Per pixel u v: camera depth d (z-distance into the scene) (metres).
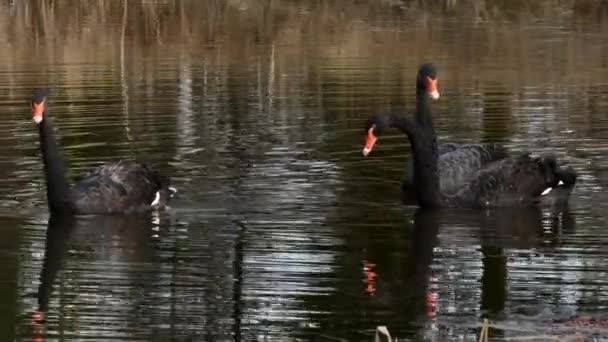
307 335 10.49
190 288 11.80
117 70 25.67
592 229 13.99
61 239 13.69
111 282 11.98
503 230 14.01
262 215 14.48
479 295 11.52
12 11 33.19
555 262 12.59
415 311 11.08
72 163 17.16
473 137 18.70
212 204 15.00
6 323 10.82
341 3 35.66
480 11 34.47
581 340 10.27
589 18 33.19
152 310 11.16
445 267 12.45
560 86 23.34
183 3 34.69
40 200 15.44
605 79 24.03
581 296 11.45
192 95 22.58
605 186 15.94
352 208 14.85
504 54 27.55
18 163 17.20
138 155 17.52
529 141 18.36
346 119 20.19
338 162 17.14
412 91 22.80
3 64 26.53
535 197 15.27
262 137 18.72
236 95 22.58
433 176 14.95
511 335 10.42
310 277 12.11
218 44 29.44
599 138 18.48
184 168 16.77
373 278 12.05
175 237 13.64
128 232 14.02
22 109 21.30
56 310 11.16
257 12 33.97
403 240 13.48
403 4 35.56
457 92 22.88
